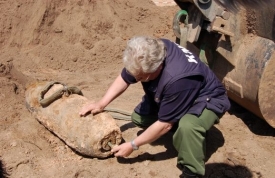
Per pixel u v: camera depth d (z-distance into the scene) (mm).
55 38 6723
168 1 8781
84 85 5672
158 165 3969
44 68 6242
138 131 4418
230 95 4633
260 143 4355
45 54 6457
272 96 4160
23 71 6066
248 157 4152
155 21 7641
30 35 6703
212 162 4074
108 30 7070
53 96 4141
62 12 6969
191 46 4840
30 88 4496
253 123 4676
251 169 4012
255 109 4352
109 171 3850
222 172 3959
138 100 5191
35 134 4285
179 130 3477
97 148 3826
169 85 3289
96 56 6598
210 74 3641
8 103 4727
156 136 3525
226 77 4496
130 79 3836
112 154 3971
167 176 3846
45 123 4191
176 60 3361
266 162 4105
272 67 4070
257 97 4180
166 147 4188
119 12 7484
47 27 6789
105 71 6285
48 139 4234
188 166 3572
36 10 6895
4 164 3875
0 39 6656
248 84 4242
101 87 5621
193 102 3551
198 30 4312
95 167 3887
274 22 4027
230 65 4430
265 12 4070
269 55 4066
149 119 4156
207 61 4605
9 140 4164
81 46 6684
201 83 3463
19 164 3898
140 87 5629
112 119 3912
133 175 3836
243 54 4324
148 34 7402
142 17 7656
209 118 3557
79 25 6895
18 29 6777
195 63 3447
